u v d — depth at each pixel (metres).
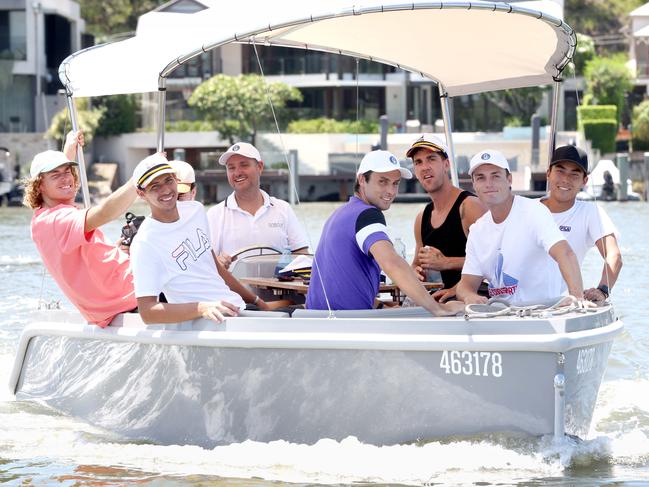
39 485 12.74
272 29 14.16
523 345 12.02
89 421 15.20
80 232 14.44
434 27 15.77
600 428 14.59
